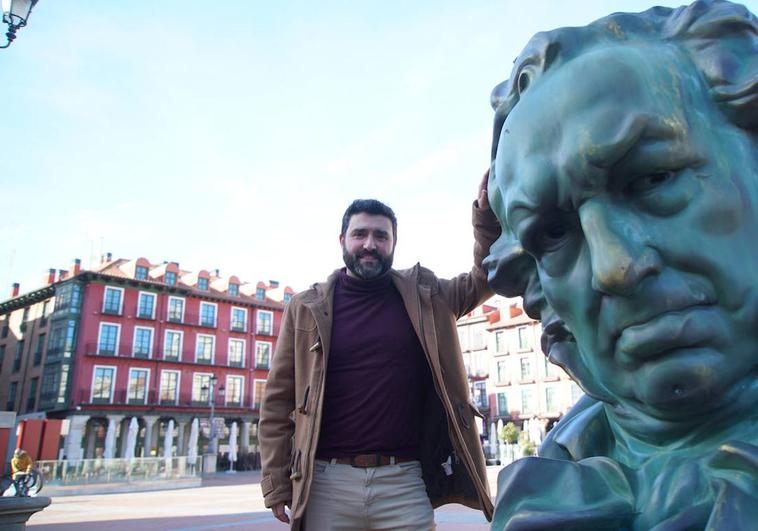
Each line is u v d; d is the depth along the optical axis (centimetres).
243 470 2870
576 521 44
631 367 45
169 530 711
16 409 3122
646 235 43
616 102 44
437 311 184
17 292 3591
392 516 176
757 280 43
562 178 45
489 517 172
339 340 187
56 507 1080
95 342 2881
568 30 51
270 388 202
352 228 190
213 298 3288
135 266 3106
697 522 41
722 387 43
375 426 180
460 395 179
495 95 59
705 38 48
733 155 45
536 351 3309
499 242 58
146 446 2912
